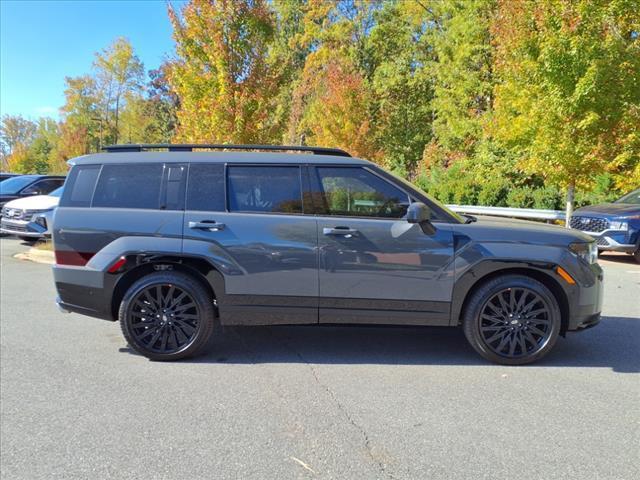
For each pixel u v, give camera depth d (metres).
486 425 3.44
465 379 4.24
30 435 3.30
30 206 11.91
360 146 22.22
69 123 47.31
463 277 4.46
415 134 29.59
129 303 4.57
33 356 4.78
